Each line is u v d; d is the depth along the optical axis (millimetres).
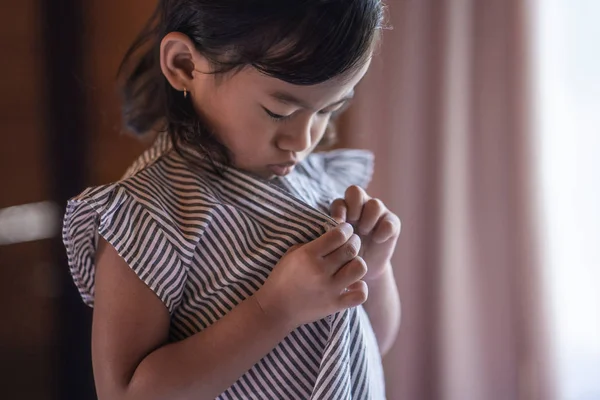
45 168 1357
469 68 1262
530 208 1270
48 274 1378
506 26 1229
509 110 1250
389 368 1395
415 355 1380
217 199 691
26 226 1364
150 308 661
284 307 644
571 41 1250
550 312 1300
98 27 1338
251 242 681
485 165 1281
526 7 1219
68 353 1409
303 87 640
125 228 652
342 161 925
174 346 659
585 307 1311
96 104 1357
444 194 1309
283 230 686
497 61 1243
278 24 617
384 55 1290
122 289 663
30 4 1305
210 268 677
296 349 682
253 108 667
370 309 847
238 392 690
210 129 711
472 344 1346
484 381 1349
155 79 816
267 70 632
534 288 1290
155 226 653
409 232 1341
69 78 1335
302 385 685
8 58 1324
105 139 1371
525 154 1256
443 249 1327
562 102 1265
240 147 699
